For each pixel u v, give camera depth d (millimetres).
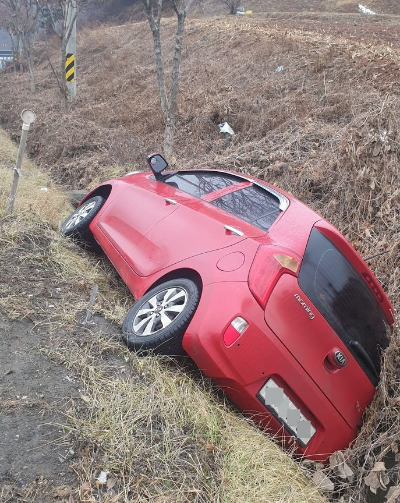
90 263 5332
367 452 3473
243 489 2957
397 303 5082
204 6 34406
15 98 19422
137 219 4840
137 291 4238
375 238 6141
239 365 3311
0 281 4316
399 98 8016
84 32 29297
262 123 10016
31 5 21125
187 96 13117
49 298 4305
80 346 3727
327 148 7875
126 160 10188
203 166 8852
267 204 4480
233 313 3365
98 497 2643
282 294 3441
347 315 3709
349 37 16016
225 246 3852
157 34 8828
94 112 14680
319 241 3957
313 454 3391
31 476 2666
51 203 6688
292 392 3365
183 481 2854
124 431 3039
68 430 2979
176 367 3686
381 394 3641
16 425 2932
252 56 14227
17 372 3340
